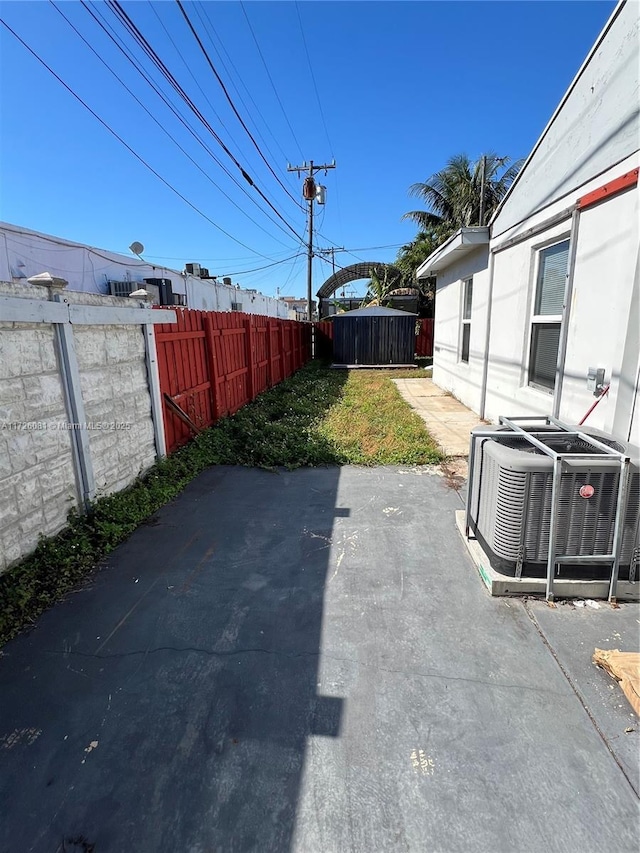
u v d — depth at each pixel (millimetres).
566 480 2193
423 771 1447
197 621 2219
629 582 2270
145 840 1275
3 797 1395
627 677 1723
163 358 4570
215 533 3158
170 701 1746
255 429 5961
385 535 3064
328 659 1946
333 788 1404
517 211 4910
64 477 2955
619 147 2977
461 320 7848
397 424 6105
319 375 12633
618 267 2996
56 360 2873
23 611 2275
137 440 3912
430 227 20578
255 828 1300
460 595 2373
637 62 2773
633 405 2887
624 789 1377
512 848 1228
